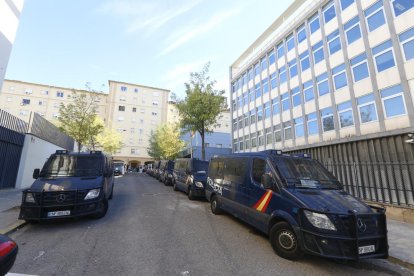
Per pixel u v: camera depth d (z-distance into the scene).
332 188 5.16
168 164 19.00
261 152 6.41
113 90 58.94
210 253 4.62
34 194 5.81
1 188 11.36
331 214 4.00
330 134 15.71
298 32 19.44
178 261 4.18
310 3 18.56
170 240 5.29
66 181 6.41
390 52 12.33
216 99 17.14
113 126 57.19
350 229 3.93
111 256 4.29
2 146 11.38
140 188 15.75
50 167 7.05
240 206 6.35
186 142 36.44
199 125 17.58
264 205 5.29
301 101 18.45
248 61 27.59
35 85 56.31
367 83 13.41
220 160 8.41
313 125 17.28
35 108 55.34
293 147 17.95
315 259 4.49
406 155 10.23
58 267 3.79
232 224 6.86
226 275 3.73
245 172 6.46
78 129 17.25
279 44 21.91
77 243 4.91
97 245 4.82
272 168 5.40
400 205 8.26
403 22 11.80
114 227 6.13
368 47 13.40
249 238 5.62
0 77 11.99
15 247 2.73
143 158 58.53
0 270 2.45
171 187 17.03
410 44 11.51
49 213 5.79
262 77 24.16
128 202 10.01
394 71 12.04
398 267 4.42
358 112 13.88
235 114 29.59
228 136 39.66
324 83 16.53
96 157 7.71
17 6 13.22
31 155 13.70
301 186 4.96
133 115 59.53
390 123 12.06
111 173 10.23
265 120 23.30
